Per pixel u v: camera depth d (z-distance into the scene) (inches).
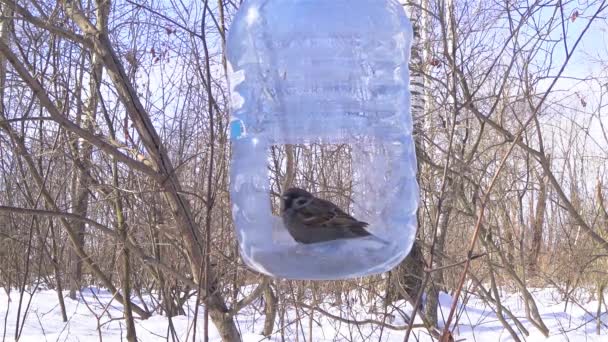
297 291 275.7
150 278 358.6
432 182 290.7
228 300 277.1
